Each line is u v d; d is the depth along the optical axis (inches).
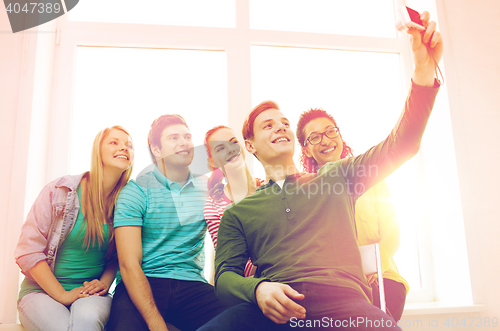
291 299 37.8
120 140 54.7
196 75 70.3
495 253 66.1
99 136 54.6
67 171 63.6
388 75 77.9
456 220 67.6
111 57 68.9
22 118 58.8
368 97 75.6
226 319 37.6
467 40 74.4
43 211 49.8
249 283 39.2
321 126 63.2
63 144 64.2
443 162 71.1
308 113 64.9
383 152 41.6
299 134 64.5
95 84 67.5
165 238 51.4
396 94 77.4
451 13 75.2
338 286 38.6
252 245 44.9
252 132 57.4
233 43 71.2
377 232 55.7
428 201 74.2
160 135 56.1
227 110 68.5
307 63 74.4
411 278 72.2
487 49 74.6
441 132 72.1
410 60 77.6
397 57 78.8
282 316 36.3
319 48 75.2
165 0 72.6
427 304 65.4
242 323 37.0
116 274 53.1
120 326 43.4
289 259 41.5
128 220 49.6
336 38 75.1
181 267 50.7
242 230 46.1
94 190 51.9
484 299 63.8
